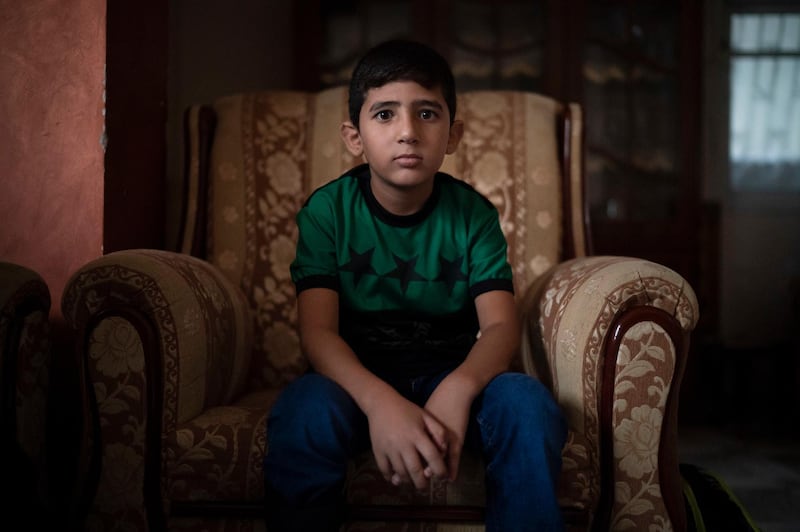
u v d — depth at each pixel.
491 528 0.85
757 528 1.17
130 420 0.97
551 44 2.93
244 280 1.47
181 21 2.42
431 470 0.82
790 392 2.94
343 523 0.93
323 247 1.07
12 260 1.36
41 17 1.36
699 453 2.35
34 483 1.00
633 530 0.97
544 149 1.58
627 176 2.99
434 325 1.09
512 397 0.87
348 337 1.06
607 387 0.97
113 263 1.01
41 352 1.05
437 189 1.12
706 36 3.40
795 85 3.43
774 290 3.45
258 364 1.43
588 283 1.07
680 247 3.00
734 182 3.44
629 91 2.98
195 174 1.54
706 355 2.96
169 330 0.99
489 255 1.08
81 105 1.35
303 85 2.95
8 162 1.36
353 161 1.54
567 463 0.93
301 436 0.85
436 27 2.93
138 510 0.96
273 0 2.97
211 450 0.96
